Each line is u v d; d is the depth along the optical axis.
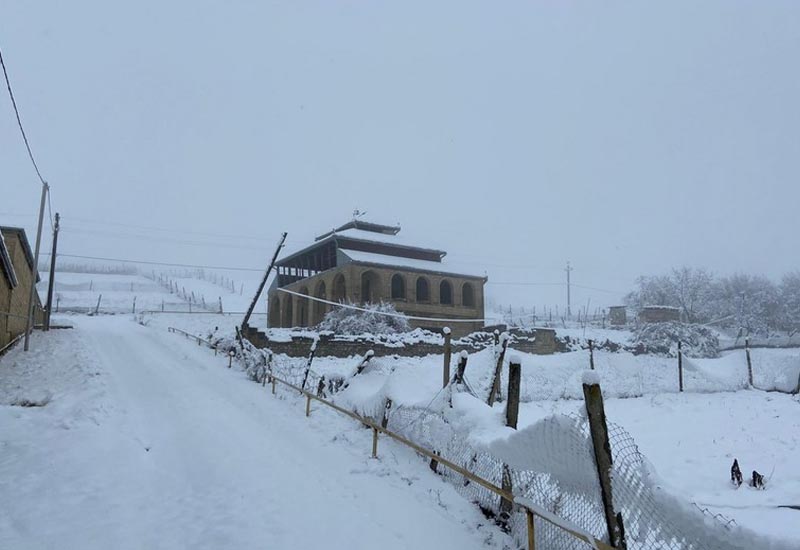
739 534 3.65
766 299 63.38
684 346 35.03
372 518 6.36
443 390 8.51
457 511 6.64
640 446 12.39
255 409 12.91
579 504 4.86
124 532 5.91
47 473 7.62
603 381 20.66
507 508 6.13
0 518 6.11
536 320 60.22
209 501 6.84
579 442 4.76
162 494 7.10
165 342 29.52
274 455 8.92
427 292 50.16
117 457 8.55
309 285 50.00
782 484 9.48
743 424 15.27
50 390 13.83
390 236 52.56
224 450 9.10
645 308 46.94
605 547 4.03
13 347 22.33
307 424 11.44
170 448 9.26
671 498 4.09
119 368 18.64
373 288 47.00
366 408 11.00
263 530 5.99
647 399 20.11
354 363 26.38
